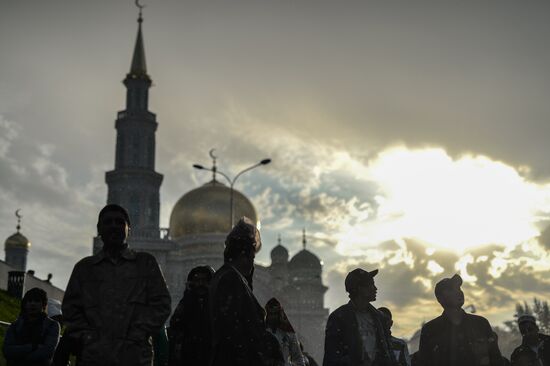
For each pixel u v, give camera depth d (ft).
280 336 41.09
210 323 26.89
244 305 26.45
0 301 119.14
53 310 60.08
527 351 49.47
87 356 25.94
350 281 36.47
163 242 329.11
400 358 52.31
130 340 26.35
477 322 35.29
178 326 31.94
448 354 34.73
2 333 80.12
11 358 39.78
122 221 27.91
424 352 35.73
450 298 35.17
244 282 27.17
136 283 27.25
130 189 367.25
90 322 26.48
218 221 362.53
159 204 375.25
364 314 36.63
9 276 134.72
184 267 335.88
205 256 345.31
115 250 27.73
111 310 26.63
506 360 47.93
